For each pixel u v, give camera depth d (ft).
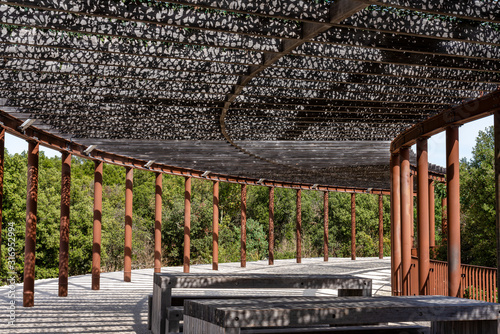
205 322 17.22
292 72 22.36
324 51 18.72
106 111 29.73
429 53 18.35
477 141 67.56
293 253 128.16
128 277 52.95
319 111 29.14
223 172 63.72
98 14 14.60
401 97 26.89
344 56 18.94
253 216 149.59
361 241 150.41
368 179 75.56
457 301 19.13
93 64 21.53
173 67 20.81
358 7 13.76
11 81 22.43
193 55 19.17
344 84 24.71
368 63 21.42
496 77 22.93
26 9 15.56
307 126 35.12
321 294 43.96
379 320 17.34
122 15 14.83
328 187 89.66
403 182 38.40
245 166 60.95
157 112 29.09
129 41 18.57
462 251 56.03
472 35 17.07
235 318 15.76
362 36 17.44
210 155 50.57
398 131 37.52
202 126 35.47
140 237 119.14
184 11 15.37
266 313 16.12
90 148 42.34
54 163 139.44
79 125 33.60
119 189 132.87
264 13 14.39
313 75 22.59
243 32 15.94
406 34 16.37
